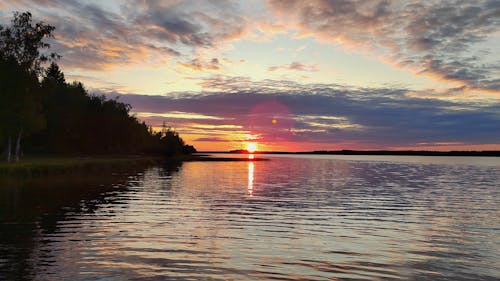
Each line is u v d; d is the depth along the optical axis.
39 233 17.70
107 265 13.01
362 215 24.20
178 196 32.81
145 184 43.75
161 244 16.02
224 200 30.61
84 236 17.23
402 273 12.84
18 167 52.06
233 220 21.80
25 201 27.80
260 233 18.52
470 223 21.94
